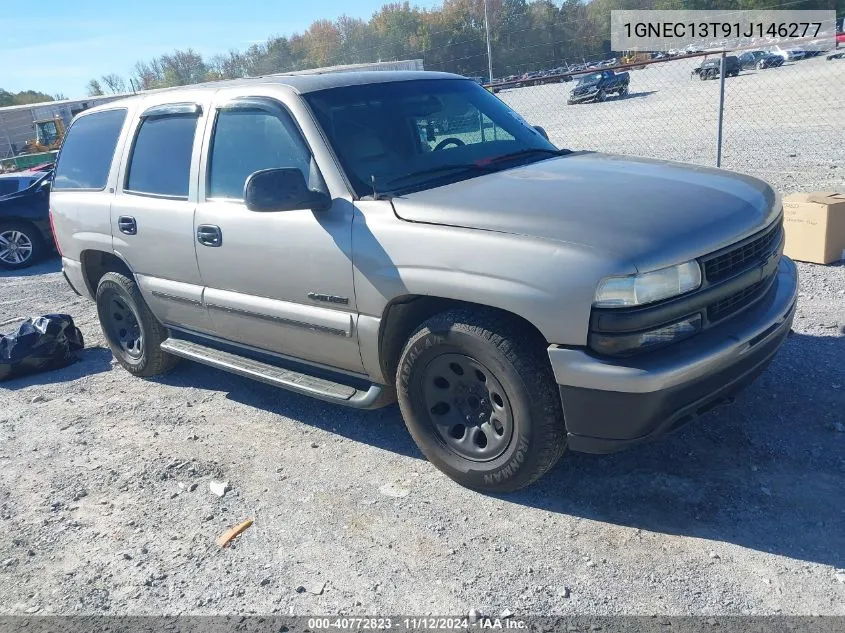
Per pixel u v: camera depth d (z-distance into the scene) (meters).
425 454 3.63
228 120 4.21
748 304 3.22
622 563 2.92
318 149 3.73
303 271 3.76
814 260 6.17
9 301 8.68
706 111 21.08
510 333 3.09
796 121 16.94
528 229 3.03
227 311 4.30
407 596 2.87
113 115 5.18
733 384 3.09
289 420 4.52
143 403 5.03
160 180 4.64
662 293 2.84
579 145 16.31
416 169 3.80
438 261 3.20
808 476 3.32
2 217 10.72
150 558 3.28
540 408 3.07
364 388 3.86
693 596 2.70
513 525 3.23
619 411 2.88
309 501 3.59
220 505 3.64
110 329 5.55
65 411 5.03
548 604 2.75
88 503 3.79
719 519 3.11
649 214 3.04
